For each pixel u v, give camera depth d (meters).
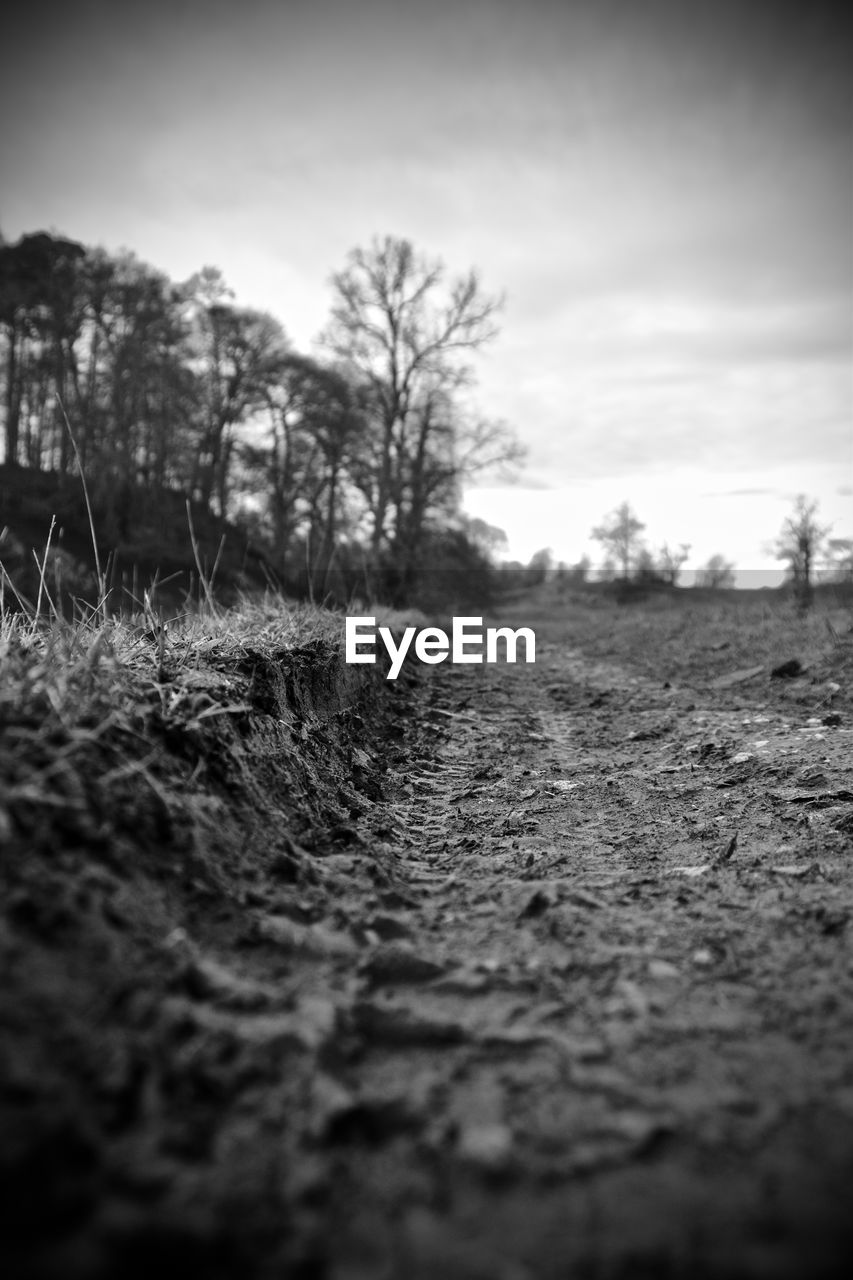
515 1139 1.75
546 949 2.78
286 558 36.97
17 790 2.23
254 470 44.03
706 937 2.85
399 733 7.15
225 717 3.64
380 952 2.54
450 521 35.91
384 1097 1.87
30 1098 1.55
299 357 43.62
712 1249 1.42
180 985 2.10
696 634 16.38
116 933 2.11
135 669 3.62
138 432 41.59
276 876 3.01
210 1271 1.36
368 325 34.78
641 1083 1.96
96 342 42.66
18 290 41.12
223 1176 1.56
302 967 2.41
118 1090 1.67
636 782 5.61
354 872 3.35
